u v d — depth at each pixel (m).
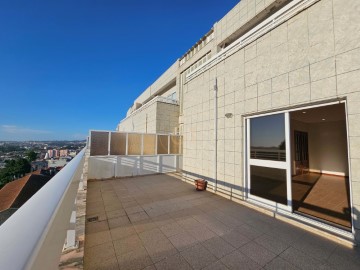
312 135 10.41
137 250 2.90
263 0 8.06
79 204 3.54
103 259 2.68
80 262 1.96
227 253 2.85
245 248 2.98
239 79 5.36
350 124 3.11
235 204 4.97
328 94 3.41
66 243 2.18
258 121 4.93
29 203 0.76
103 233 3.39
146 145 9.27
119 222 3.85
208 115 6.56
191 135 7.49
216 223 3.83
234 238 3.27
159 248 2.95
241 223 3.84
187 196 5.66
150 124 13.50
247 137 5.20
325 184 7.27
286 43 4.16
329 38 3.44
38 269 0.67
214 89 6.25
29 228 0.56
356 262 2.68
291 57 4.05
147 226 3.68
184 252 2.86
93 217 4.08
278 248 2.99
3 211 6.05
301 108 3.94
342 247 3.02
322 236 3.35
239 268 2.54
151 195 5.74
